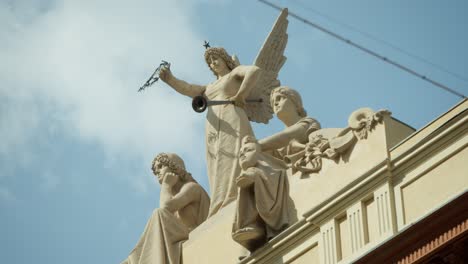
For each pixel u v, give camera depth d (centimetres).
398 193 2130
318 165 2259
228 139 2486
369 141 2198
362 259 2077
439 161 2108
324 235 2183
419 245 2025
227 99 2527
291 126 2367
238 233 2270
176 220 2450
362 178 2166
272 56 2609
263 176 2281
